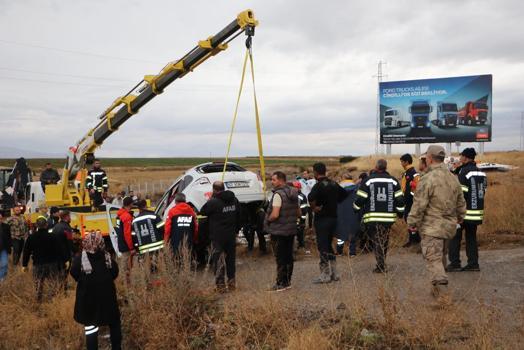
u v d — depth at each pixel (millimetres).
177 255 8102
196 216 9789
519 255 8781
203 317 6625
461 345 4867
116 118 13500
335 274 7793
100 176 15398
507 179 25188
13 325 7812
